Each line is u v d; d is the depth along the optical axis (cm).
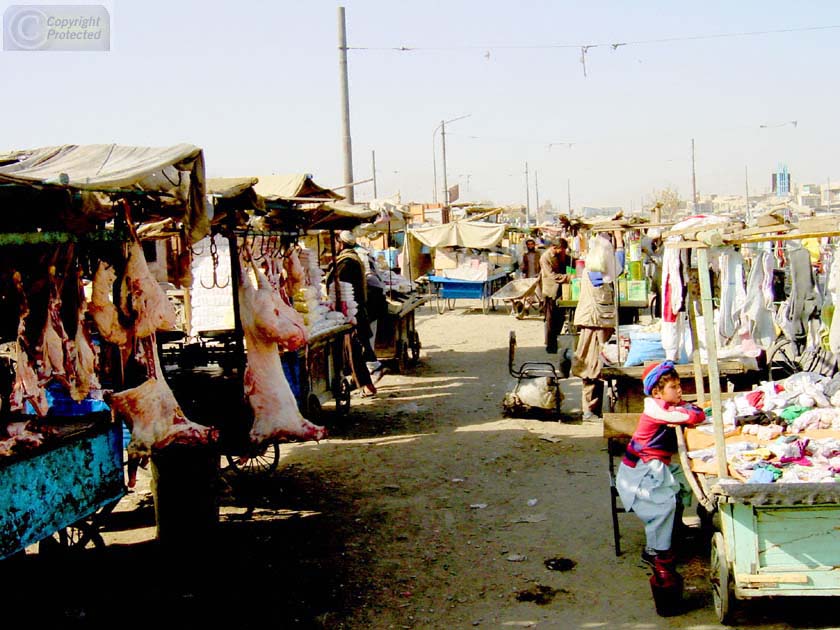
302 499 770
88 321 649
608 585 554
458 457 895
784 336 934
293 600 551
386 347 1434
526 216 6425
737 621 484
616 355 918
